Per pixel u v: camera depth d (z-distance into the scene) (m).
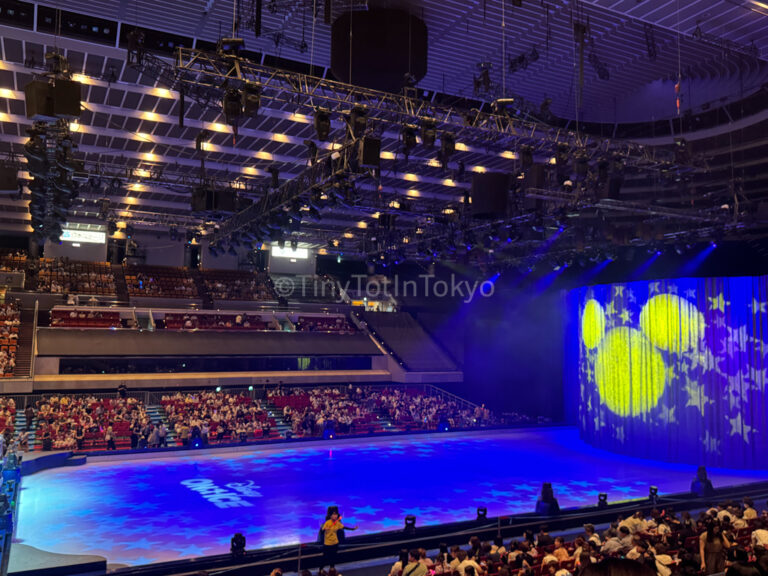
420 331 49.12
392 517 19.20
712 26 18.08
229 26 19.83
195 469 25.81
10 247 47.41
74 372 36.28
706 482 20.97
